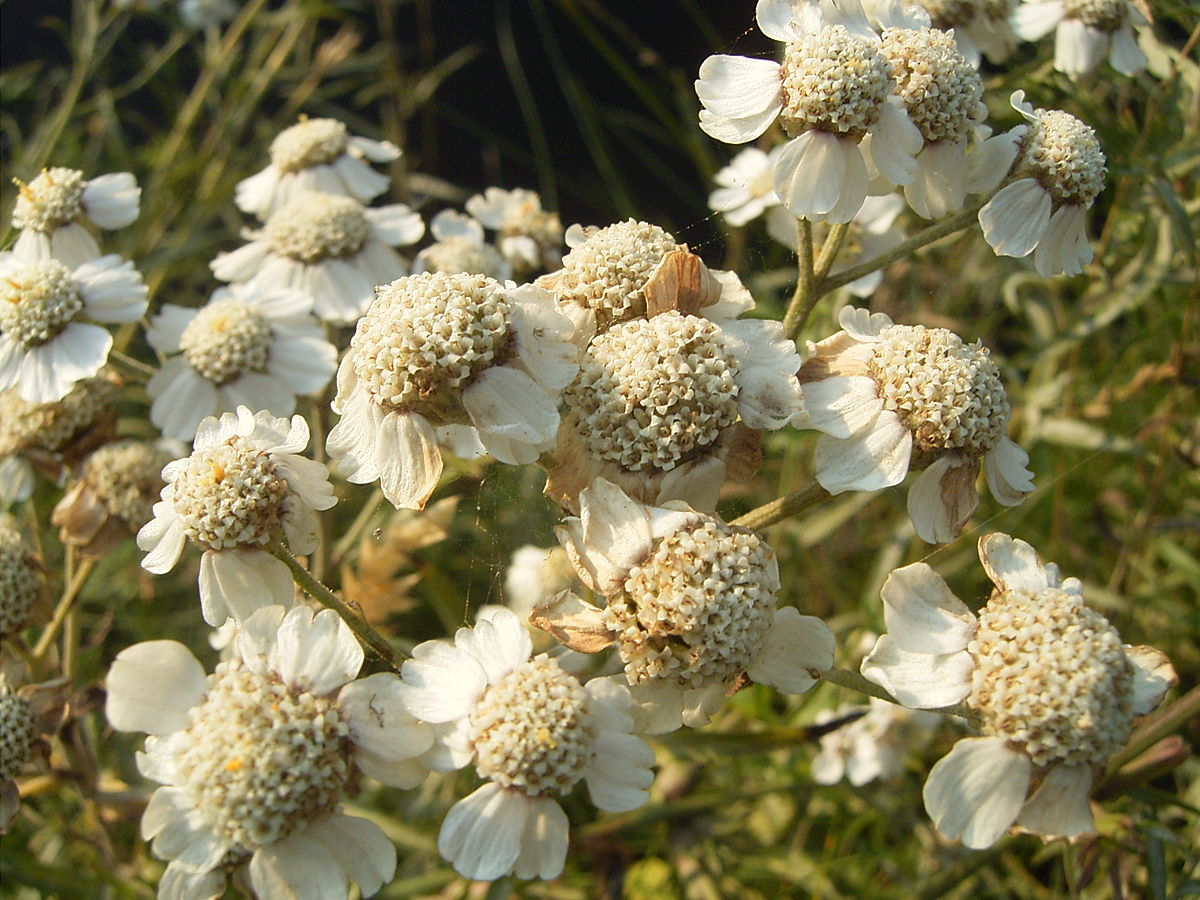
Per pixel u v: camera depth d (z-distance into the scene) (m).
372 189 0.12
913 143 0.08
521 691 0.07
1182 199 0.12
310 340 0.10
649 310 0.08
